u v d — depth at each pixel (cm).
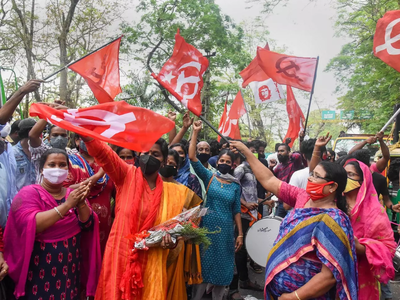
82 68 472
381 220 337
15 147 398
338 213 254
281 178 717
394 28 493
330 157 708
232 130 791
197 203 344
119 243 299
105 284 297
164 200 319
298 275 254
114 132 294
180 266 357
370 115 2275
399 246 521
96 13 1694
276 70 543
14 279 288
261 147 907
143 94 1742
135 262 294
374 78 1788
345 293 239
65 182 362
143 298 295
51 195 309
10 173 353
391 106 1834
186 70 439
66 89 1589
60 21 1644
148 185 322
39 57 1641
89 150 297
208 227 424
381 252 312
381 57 500
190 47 442
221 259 423
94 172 395
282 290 260
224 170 451
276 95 710
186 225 305
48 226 288
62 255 299
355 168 358
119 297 293
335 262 238
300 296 246
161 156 328
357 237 341
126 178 320
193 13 1805
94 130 293
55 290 295
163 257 310
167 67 436
